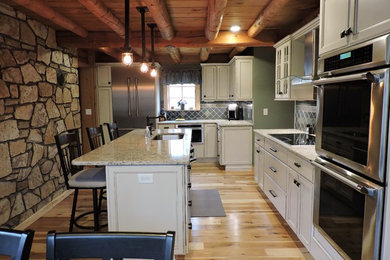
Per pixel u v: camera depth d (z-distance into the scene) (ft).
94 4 8.83
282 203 9.78
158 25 11.03
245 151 17.58
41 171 11.76
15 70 10.28
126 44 8.97
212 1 8.63
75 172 9.53
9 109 9.90
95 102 18.99
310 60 10.12
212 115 21.88
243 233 9.44
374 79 4.66
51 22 12.15
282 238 9.09
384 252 4.85
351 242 5.58
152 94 19.30
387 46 4.50
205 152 19.75
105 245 3.17
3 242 3.13
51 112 12.78
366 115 4.99
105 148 9.14
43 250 8.50
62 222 10.43
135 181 7.50
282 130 13.67
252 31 12.87
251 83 17.54
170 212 7.62
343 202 5.84
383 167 4.71
